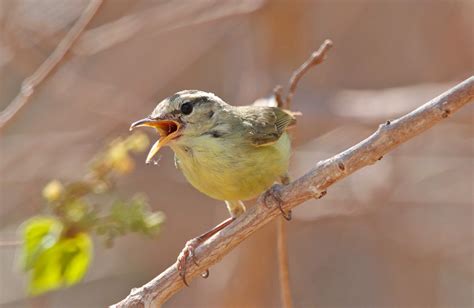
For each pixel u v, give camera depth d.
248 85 14.08
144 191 15.84
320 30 16.17
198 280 15.67
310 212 14.91
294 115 8.81
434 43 15.81
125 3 15.14
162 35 16.09
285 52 13.99
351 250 16.50
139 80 16.06
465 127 15.12
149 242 16.08
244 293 13.91
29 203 14.15
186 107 8.06
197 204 16.09
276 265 14.25
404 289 15.70
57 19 13.77
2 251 14.20
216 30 15.89
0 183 13.91
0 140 14.32
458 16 15.41
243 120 8.10
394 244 15.93
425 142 15.79
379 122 13.75
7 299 13.77
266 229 13.70
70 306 15.64
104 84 15.59
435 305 15.55
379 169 15.18
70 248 7.95
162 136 8.22
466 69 15.38
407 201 15.16
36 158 14.23
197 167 8.09
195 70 16.27
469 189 15.95
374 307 16.14
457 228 16.06
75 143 14.58
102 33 13.12
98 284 15.82
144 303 7.07
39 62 13.37
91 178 8.21
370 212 15.20
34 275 7.96
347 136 15.23
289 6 13.77
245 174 7.98
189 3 14.05
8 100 15.41
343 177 6.65
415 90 14.32
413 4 16.05
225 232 7.09
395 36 16.31
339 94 14.06
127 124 14.69
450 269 15.90
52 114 15.62
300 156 14.60
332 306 16.22
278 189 7.03
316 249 16.53
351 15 16.02
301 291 16.28
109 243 7.93
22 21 13.31
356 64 16.36
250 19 14.16
